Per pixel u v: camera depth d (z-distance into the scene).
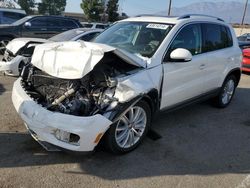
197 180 3.70
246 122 5.81
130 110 4.04
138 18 5.39
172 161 4.09
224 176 3.83
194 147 4.57
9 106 5.69
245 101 7.32
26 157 3.90
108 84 3.71
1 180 3.40
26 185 3.35
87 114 3.64
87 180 3.53
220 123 5.65
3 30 11.35
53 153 4.04
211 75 5.75
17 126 4.79
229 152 4.50
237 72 6.73
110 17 41.28
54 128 3.52
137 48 4.68
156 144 4.54
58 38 8.17
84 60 3.68
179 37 4.86
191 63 5.04
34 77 4.28
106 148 3.95
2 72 8.02
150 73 4.25
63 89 3.95
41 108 3.70
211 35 5.73
